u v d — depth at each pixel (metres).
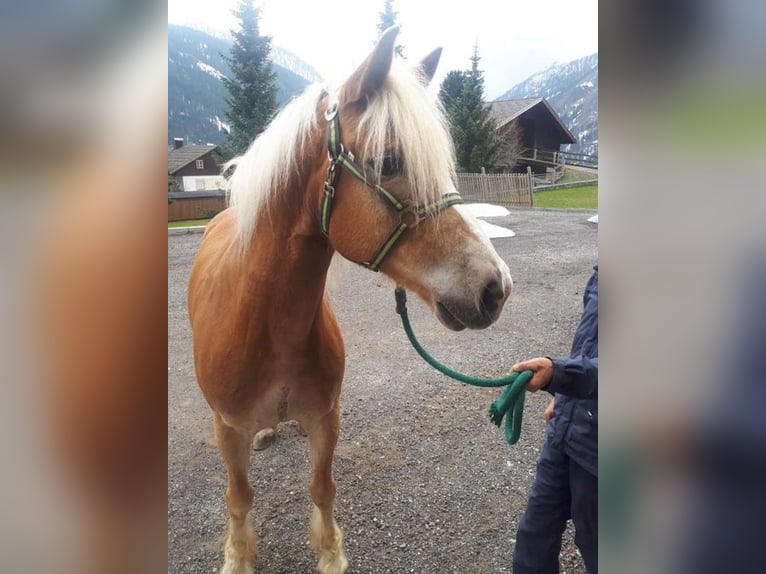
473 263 1.31
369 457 2.86
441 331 4.83
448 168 1.39
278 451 2.91
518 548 1.87
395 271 1.40
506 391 1.52
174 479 2.70
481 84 21.38
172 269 7.10
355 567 2.14
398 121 1.30
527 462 2.84
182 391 3.61
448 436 3.08
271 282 1.55
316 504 2.11
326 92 1.51
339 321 5.06
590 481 1.57
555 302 5.71
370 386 3.69
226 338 1.66
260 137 1.58
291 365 1.70
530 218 12.51
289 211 1.50
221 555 2.23
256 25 18.12
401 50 1.89
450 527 2.37
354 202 1.35
